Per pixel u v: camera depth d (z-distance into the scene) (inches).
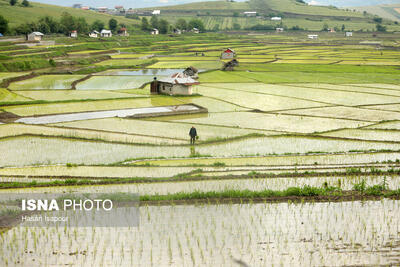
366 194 837.2
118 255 593.9
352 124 1665.8
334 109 1971.0
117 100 2089.1
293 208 766.5
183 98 2206.0
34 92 2289.6
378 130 1541.6
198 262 574.6
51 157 1137.4
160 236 651.5
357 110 1956.2
